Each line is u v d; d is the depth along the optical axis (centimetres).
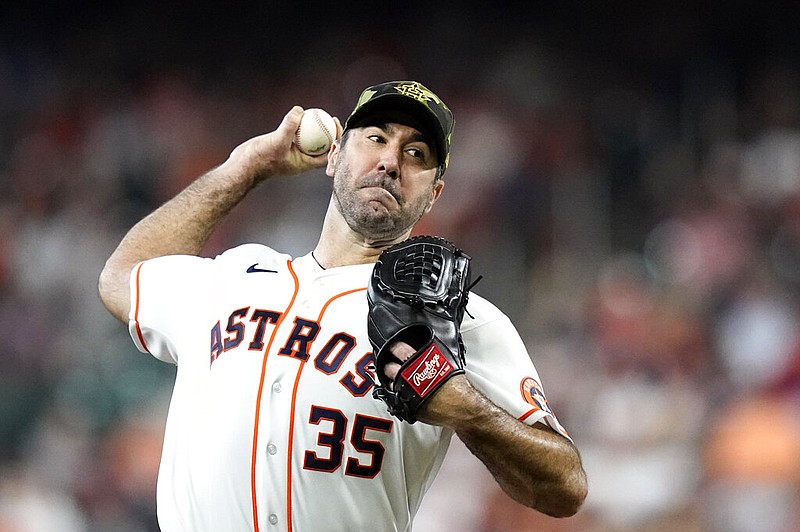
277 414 1041
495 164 5297
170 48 6744
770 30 6291
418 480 1077
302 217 4966
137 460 3631
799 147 5081
